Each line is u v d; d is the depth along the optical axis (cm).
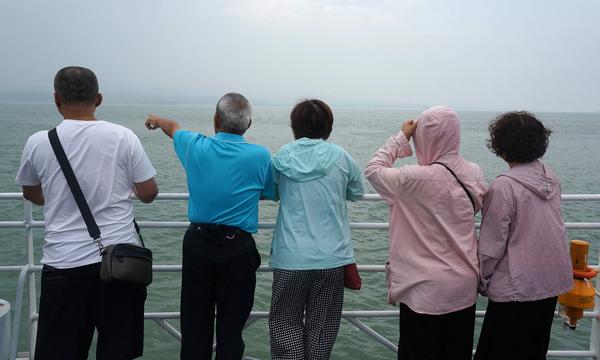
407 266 265
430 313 257
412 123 294
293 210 274
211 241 262
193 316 269
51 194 254
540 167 269
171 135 297
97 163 255
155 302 684
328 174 274
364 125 11925
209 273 267
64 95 260
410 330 267
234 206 266
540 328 266
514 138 265
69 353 252
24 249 974
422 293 259
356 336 611
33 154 256
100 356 258
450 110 270
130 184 267
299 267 265
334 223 275
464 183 263
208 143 273
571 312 305
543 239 259
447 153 269
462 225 263
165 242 995
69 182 250
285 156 279
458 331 266
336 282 275
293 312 274
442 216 262
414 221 265
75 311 251
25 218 317
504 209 259
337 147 284
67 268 248
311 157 275
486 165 3161
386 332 627
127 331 259
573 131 10931
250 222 272
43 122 8412
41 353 250
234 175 266
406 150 292
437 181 261
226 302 268
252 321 331
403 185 264
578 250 302
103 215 255
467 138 6812
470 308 267
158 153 3198
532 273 258
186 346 268
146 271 258
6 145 3684
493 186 265
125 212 262
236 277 266
